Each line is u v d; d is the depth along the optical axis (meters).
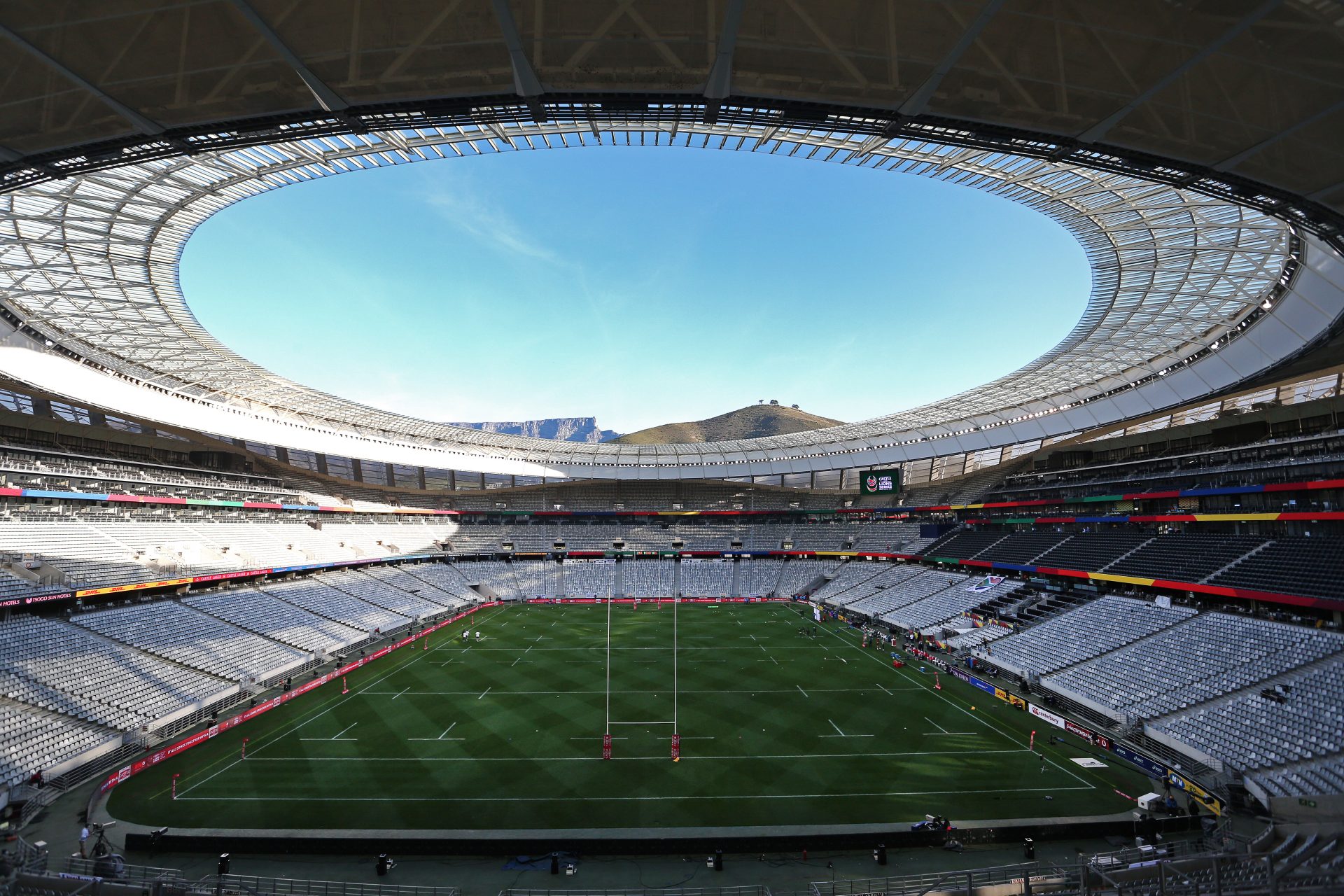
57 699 31.22
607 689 41.53
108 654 36.62
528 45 12.23
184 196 28.17
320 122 14.74
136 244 31.83
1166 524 52.34
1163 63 12.24
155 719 33.06
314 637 51.03
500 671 46.25
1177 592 44.53
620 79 13.43
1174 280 35.25
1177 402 50.41
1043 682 40.09
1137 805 25.53
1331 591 33.81
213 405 60.81
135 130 14.35
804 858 22.45
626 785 27.53
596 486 102.00
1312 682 29.34
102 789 26.62
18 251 31.38
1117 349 46.53
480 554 90.38
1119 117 14.16
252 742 32.41
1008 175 26.44
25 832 23.62
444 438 83.00
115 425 59.84
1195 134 14.52
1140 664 37.62
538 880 21.09
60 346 44.84
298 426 70.38
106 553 45.53
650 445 88.62
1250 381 43.47
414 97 13.90
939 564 74.69
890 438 83.50
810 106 14.46
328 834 23.00
